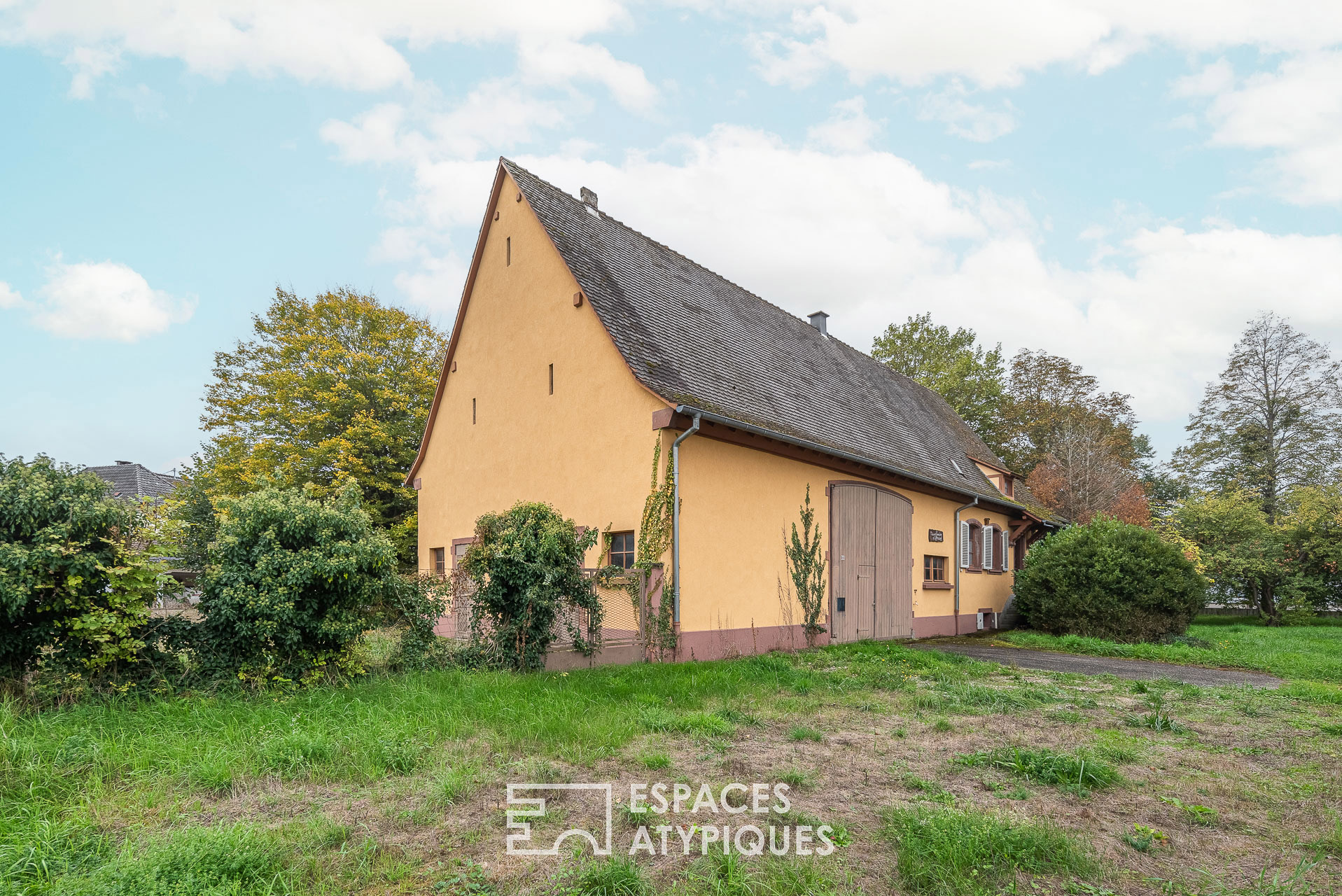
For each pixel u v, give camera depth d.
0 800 3.79
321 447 20.05
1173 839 3.79
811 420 13.70
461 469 14.86
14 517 5.63
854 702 7.30
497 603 8.45
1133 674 10.06
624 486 10.75
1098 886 3.19
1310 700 7.97
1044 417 34.47
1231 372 35.69
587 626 9.20
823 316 20.61
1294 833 3.92
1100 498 28.83
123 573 5.99
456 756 4.89
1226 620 26.02
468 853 3.39
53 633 5.82
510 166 13.59
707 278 16.50
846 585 13.36
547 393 12.46
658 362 11.22
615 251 13.85
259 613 6.52
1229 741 5.97
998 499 18.69
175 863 3.04
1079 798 4.39
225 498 6.98
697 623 10.45
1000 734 6.02
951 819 3.71
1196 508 26.33
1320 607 24.11
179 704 5.91
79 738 4.69
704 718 6.07
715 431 10.84
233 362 23.11
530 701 6.46
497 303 14.03
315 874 3.12
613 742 5.32
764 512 11.81
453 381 15.38
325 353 21.31
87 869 3.11
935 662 10.43
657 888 3.08
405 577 8.09
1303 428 33.75
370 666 7.59
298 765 4.54
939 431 21.30
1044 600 15.42
